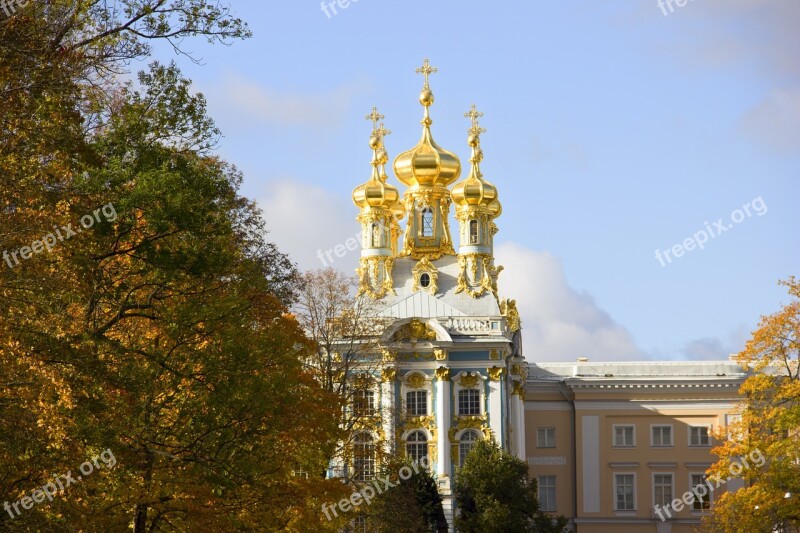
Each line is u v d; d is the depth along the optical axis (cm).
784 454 10288
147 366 6122
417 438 16850
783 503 10044
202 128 6141
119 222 5722
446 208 18912
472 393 17038
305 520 7406
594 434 18200
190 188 5916
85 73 5491
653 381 18100
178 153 6141
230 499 6588
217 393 6203
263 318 7238
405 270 18600
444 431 16812
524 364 18375
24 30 5144
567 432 18325
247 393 6241
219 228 6059
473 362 17025
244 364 6325
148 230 5881
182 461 6150
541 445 18338
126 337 6222
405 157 18938
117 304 6175
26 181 5244
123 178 5750
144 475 6088
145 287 6375
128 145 5909
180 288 6384
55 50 5231
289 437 7250
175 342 6300
